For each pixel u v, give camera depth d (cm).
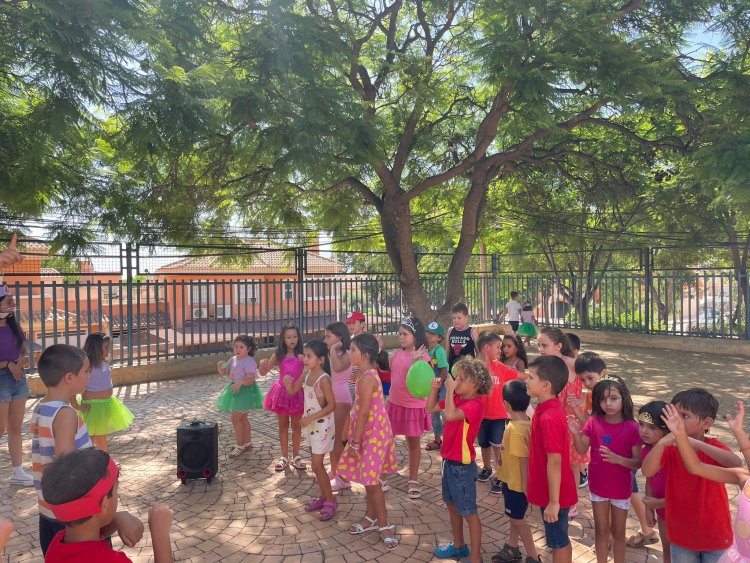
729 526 278
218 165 1110
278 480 559
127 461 623
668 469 288
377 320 1545
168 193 1122
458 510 374
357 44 1116
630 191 1419
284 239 1495
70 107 688
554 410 333
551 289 1831
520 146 1232
